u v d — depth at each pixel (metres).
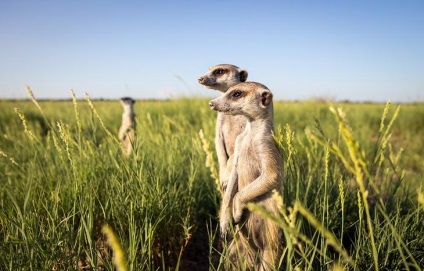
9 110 12.42
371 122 14.62
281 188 2.91
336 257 3.28
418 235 3.27
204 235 4.30
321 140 1.58
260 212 1.52
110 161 4.27
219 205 4.30
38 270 2.65
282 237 3.02
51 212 3.36
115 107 14.00
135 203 3.37
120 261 1.20
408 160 7.34
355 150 1.46
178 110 11.48
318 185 3.94
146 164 4.09
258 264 3.08
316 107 17.05
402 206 4.03
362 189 1.56
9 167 5.13
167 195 3.89
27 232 2.84
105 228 1.22
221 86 4.26
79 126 3.80
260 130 3.03
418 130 13.11
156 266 3.65
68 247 2.99
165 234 3.67
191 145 6.06
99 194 3.88
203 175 5.07
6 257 2.71
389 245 2.85
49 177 4.12
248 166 3.10
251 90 3.01
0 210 3.24
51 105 16.33
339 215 3.73
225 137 3.97
